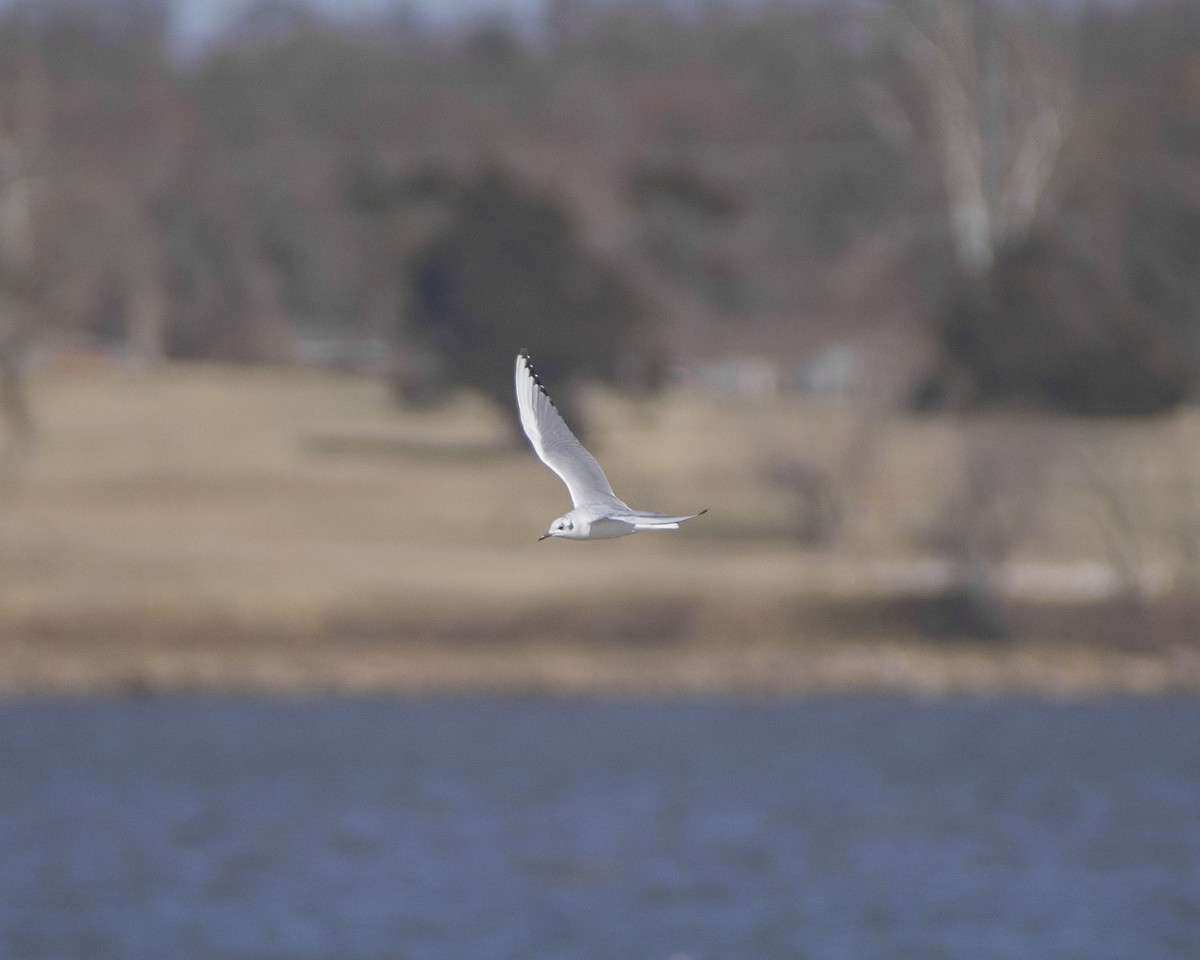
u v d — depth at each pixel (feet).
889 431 224.94
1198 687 183.73
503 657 193.98
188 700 184.24
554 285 253.44
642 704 180.86
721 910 109.19
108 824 132.05
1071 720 170.40
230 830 129.80
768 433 224.94
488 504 247.70
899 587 197.88
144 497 248.52
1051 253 240.53
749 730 168.45
